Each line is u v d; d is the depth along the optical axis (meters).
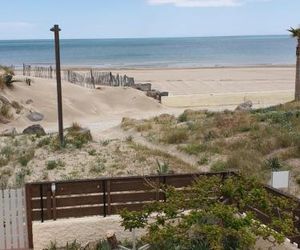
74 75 59.78
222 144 20.36
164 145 22.25
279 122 24.00
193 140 22.20
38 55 169.62
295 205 7.75
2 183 14.20
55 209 9.35
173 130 24.56
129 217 7.88
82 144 19.97
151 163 16.84
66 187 9.39
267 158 17.61
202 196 7.77
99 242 9.09
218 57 152.25
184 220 7.34
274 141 19.36
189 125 25.89
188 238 7.64
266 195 7.73
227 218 7.13
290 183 14.45
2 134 24.81
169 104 46.31
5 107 33.06
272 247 8.09
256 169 16.08
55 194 9.35
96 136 25.75
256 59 143.62
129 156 17.89
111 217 9.45
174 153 20.42
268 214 8.24
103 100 43.25
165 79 74.06
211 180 8.15
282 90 60.25
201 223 7.58
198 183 8.16
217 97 51.22
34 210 9.30
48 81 45.25
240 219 7.14
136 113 40.12
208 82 69.88
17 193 9.31
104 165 16.55
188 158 19.31
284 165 16.41
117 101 43.50
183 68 101.44
